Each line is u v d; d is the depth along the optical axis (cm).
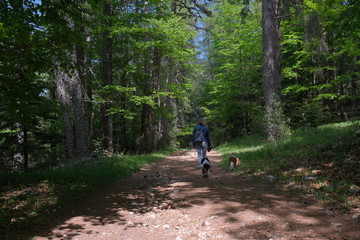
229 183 645
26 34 476
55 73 1146
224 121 2488
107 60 1478
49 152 1628
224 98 2161
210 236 339
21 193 560
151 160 1334
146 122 1819
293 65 1819
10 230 375
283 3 1352
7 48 501
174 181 756
